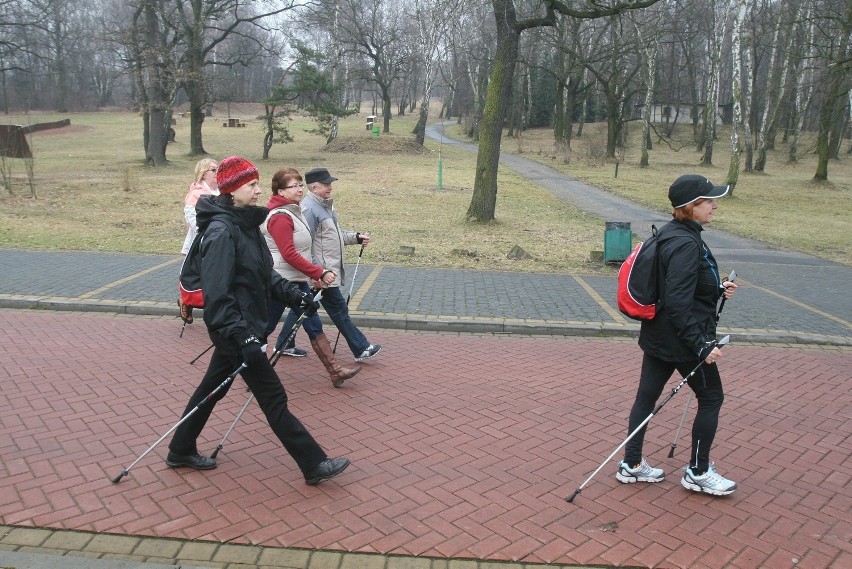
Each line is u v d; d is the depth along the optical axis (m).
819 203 26.19
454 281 10.47
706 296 4.18
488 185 16.36
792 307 9.71
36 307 8.57
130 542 3.70
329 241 6.46
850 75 26.69
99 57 76.81
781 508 4.28
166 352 7.02
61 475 4.41
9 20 40.00
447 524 3.97
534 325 8.25
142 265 10.94
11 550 3.59
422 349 7.48
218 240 4.00
